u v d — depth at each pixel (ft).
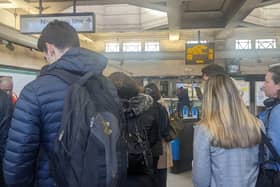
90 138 3.53
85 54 4.11
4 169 3.76
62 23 4.40
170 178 16.75
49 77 3.90
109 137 3.69
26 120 3.71
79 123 3.54
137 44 42.50
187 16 27.63
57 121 3.81
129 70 41.93
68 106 3.66
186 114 22.70
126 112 6.72
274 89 6.37
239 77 22.00
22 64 22.54
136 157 6.57
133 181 6.38
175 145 17.85
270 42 40.57
